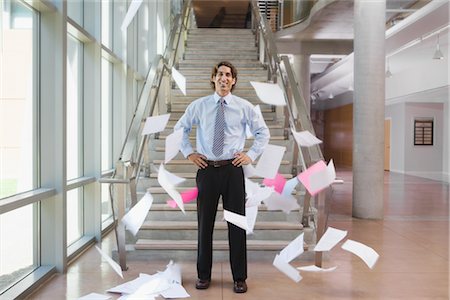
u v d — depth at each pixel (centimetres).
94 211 430
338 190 863
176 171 461
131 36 594
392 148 1483
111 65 536
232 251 280
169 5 962
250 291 282
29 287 282
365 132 548
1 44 279
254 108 282
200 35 876
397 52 991
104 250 396
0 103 277
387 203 700
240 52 795
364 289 288
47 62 326
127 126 566
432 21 736
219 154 271
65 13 331
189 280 303
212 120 272
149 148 498
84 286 295
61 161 328
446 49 954
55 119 328
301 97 418
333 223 521
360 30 548
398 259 362
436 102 1384
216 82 275
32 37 320
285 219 395
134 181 341
